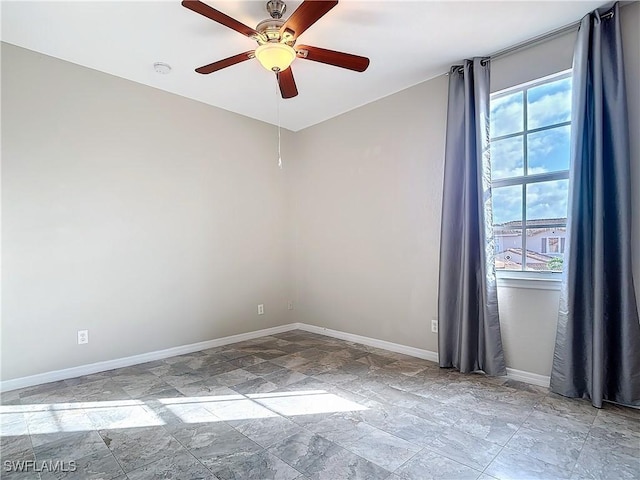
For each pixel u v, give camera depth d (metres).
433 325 3.29
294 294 4.63
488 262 2.82
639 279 2.26
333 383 2.76
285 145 4.56
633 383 2.22
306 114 4.12
